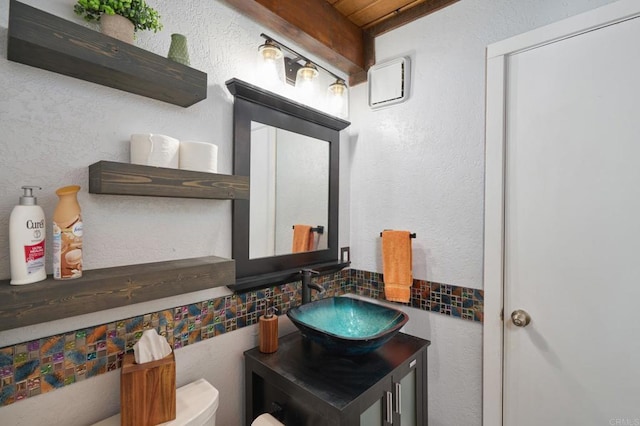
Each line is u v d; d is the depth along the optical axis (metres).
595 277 1.08
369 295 1.70
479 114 1.32
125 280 0.80
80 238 0.77
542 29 1.16
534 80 1.19
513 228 1.24
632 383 1.01
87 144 0.86
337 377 1.01
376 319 1.33
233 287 1.14
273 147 1.34
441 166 1.43
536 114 1.18
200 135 1.10
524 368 1.21
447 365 1.41
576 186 1.11
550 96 1.16
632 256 1.01
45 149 0.79
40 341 0.79
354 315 1.40
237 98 1.19
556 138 1.14
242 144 1.21
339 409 0.85
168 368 0.83
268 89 1.29
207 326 1.12
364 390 0.94
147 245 0.98
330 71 1.66
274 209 1.35
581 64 1.09
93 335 0.87
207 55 1.12
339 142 1.70
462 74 1.36
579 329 1.10
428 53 1.47
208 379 1.12
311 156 1.52
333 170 1.64
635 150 1.00
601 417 1.07
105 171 0.77
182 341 1.05
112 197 0.91
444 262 1.42
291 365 1.09
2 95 0.74
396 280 1.49
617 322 1.04
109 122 0.90
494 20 1.28
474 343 1.33
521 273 1.22
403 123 1.56
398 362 1.11
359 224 1.75
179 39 0.95
